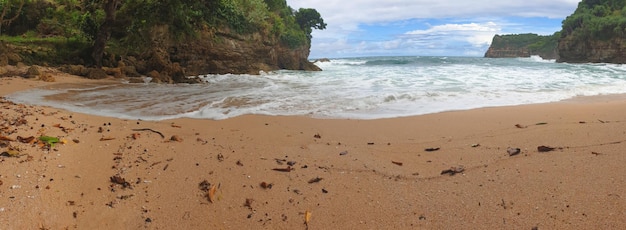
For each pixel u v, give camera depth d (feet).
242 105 29.55
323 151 16.40
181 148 16.16
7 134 15.29
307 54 120.26
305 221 10.41
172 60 65.92
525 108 27.89
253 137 18.75
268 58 88.12
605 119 22.03
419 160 15.10
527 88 40.55
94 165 13.44
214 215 10.69
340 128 21.12
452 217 10.32
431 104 29.94
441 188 12.17
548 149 15.46
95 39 59.88
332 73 72.59
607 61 178.81
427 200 11.37
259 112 26.27
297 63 100.58
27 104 26.04
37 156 13.30
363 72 71.10
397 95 33.37
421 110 27.22
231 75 68.85
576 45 196.85
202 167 13.94
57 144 14.99
